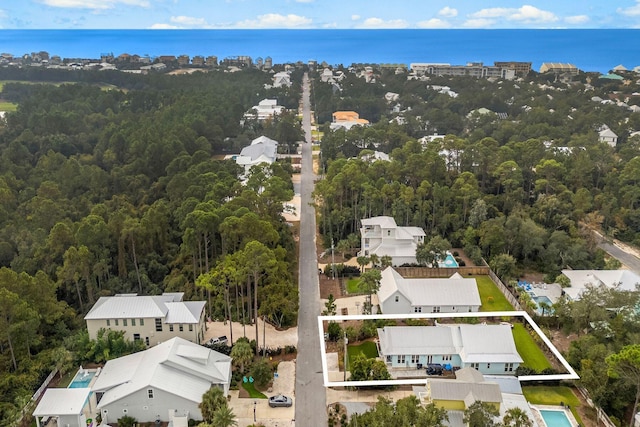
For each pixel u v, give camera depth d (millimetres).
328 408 62188
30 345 71312
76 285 86062
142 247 97250
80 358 70562
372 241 104438
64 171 126312
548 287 90938
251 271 75312
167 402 59375
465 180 120438
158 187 125062
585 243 101562
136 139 147375
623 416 60688
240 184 117625
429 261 98812
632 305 70750
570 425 59688
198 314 75375
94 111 196625
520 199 118938
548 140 155500
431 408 52969
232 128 187750
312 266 101688
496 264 96312
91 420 60500
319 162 167125
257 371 65562
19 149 144875
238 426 59031
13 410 58688
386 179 126375
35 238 95188
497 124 184750
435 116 196625
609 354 63156
